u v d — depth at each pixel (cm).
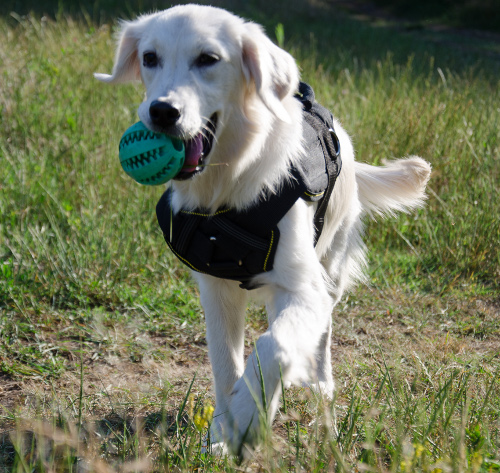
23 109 775
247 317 511
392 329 498
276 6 2261
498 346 469
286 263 328
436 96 859
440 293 546
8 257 546
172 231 347
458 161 715
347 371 418
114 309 507
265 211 322
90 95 855
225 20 334
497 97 941
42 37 1064
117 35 393
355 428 315
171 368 430
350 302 541
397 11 2894
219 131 330
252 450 284
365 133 753
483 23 2589
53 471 265
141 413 367
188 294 529
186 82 317
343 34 1938
